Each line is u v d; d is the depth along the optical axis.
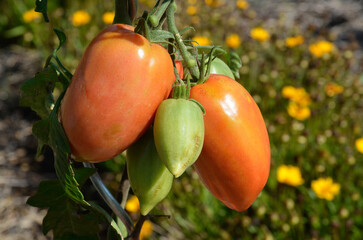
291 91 1.21
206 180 0.38
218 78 0.36
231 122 0.35
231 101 0.35
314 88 1.36
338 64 1.42
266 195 1.07
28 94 0.39
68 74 0.37
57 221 0.40
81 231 0.41
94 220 0.40
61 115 0.34
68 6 1.85
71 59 1.55
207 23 1.55
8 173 1.33
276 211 1.05
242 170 0.36
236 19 1.72
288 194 1.07
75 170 0.37
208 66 0.36
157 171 0.36
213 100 0.35
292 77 1.34
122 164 1.20
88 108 0.33
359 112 1.28
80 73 0.33
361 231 1.04
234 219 1.02
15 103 1.57
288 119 1.24
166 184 0.37
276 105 1.28
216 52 0.42
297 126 1.17
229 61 0.44
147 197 0.37
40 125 0.36
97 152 0.34
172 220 1.05
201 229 1.05
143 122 0.34
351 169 1.11
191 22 1.49
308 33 1.54
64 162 0.34
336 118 1.24
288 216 1.04
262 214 1.00
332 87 1.27
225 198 0.38
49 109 0.38
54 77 0.38
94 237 0.41
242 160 0.36
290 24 2.04
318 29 2.04
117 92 0.32
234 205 0.38
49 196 0.39
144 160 0.36
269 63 1.42
